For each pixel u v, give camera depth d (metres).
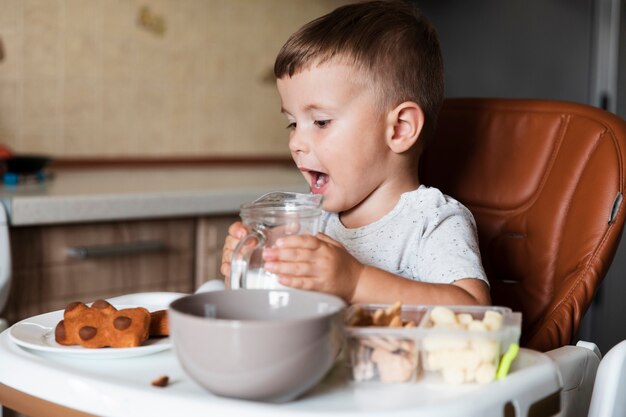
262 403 0.64
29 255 1.71
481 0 2.63
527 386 0.72
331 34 1.07
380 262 1.07
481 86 2.65
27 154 2.30
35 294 1.73
